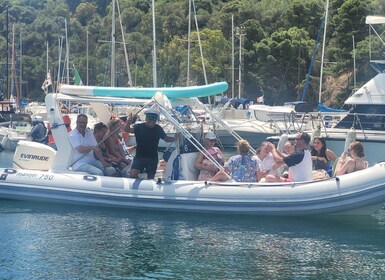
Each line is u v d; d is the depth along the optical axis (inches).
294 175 513.0
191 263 386.3
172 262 386.9
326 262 390.3
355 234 461.4
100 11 3715.6
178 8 3161.9
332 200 488.4
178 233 457.4
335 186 489.4
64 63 2851.9
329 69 2588.6
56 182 541.3
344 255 406.6
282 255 406.3
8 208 533.0
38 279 353.1
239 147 526.9
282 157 530.6
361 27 2517.2
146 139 532.4
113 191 527.5
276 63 2699.3
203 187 513.0
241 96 2491.4
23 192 547.5
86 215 511.2
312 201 492.1
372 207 497.7
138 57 2805.1
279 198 497.4
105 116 624.7
